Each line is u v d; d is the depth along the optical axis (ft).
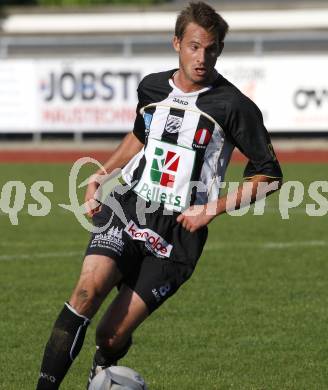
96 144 253.24
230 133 54.54
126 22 337.52
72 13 341.00
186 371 67.72
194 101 54.54
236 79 238.48
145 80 56.44
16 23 344.28
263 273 102.22
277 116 237.66
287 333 78.02
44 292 93.15
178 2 402.11
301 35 259.60
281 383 64.95
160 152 55.01
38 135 251.39
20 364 69.36
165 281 53.83
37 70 245.65
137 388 51.37
